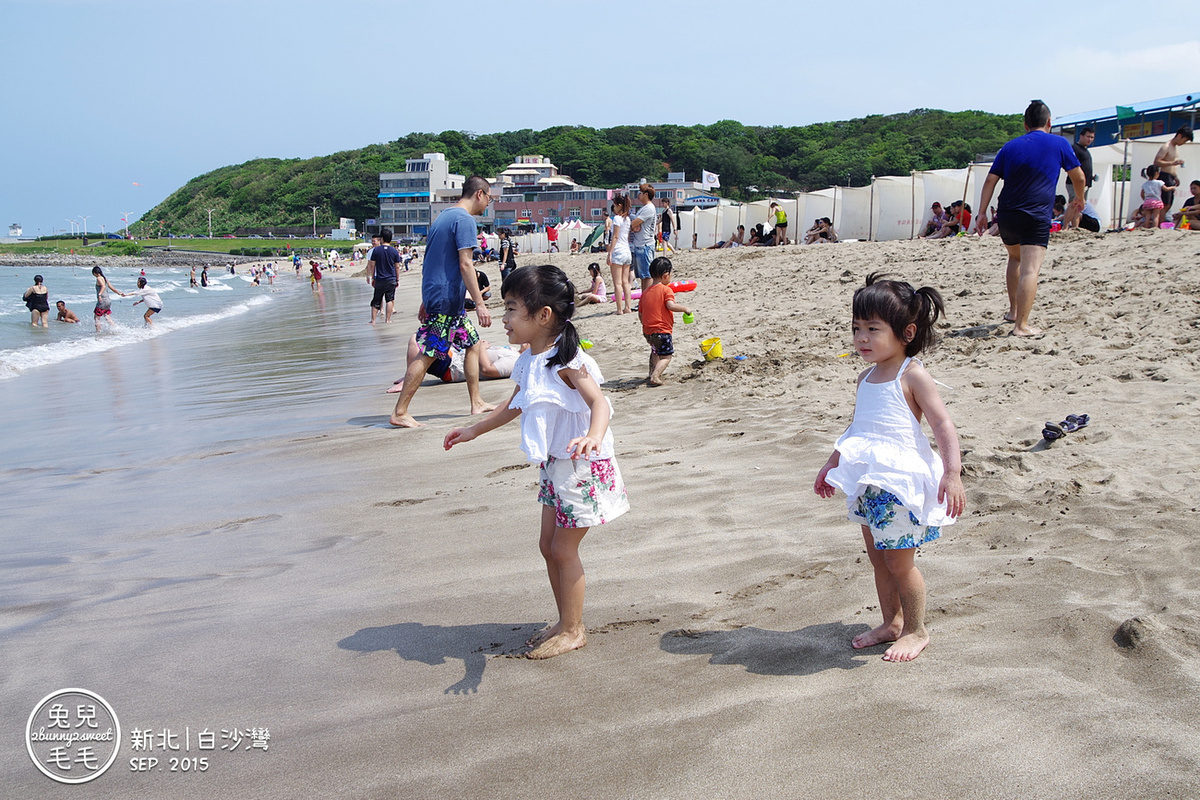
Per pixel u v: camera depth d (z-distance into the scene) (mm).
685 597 3455
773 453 5367
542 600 3551
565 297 3158
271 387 10062
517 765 2354
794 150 141875
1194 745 2193
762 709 2545
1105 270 9422
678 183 105000
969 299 9305
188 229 171625
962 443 5039
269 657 3121
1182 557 3287
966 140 120688
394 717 2660
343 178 157375
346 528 4586
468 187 7391
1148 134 25547
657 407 7137
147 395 9961
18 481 6098
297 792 2303
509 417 3301
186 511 5102
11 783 2398
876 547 2809
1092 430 4934
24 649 3254
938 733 2344
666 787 2205
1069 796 2057
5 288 47969
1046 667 2658
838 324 9539
